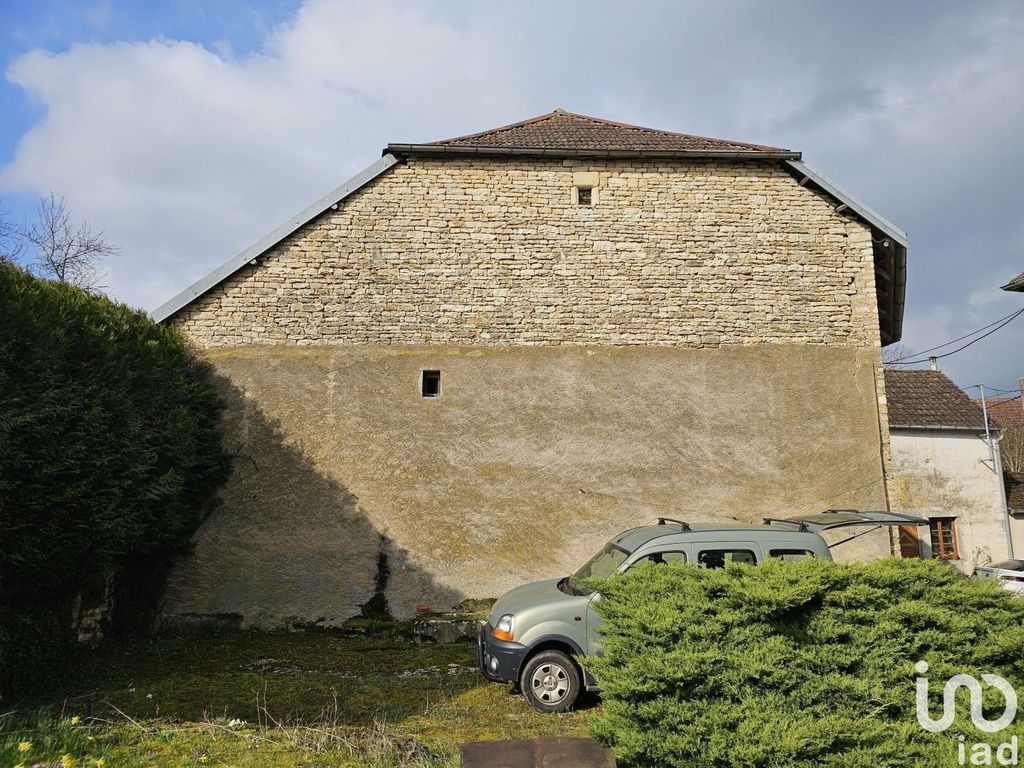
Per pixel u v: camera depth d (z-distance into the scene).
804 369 11.35
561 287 11.41
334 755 4.98
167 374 9.45
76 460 7.15
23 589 7.11
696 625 4.46
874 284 11.63
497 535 10.64
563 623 6.58
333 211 11.38
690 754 4.17
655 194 11.76
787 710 4.29
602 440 10.98
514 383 11.09
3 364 6.51
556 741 4.36
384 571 10.46
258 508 10.53
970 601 4.64
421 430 10.88
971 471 19.89
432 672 8.28
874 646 4.47
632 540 7.26
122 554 8.39
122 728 5.55
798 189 11.88
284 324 11.05
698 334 11.38
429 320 11.20
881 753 4.10
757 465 11.03
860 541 10.93
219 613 10.25
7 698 6.62
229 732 5.49
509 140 12.16
